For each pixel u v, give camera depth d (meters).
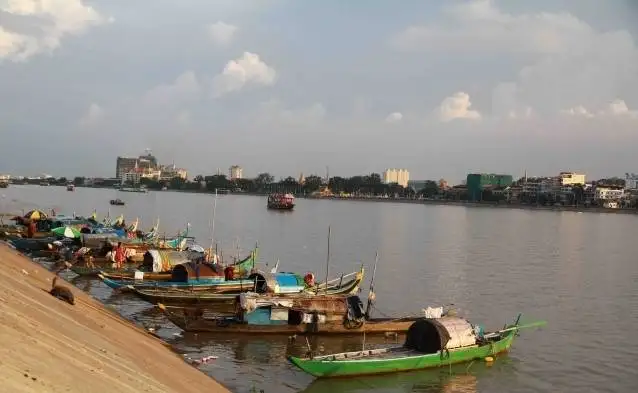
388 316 48.19
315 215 188.50
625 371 36.12
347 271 71.69
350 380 32.38
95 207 172.12
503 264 82.56
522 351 39.38
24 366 16.33
